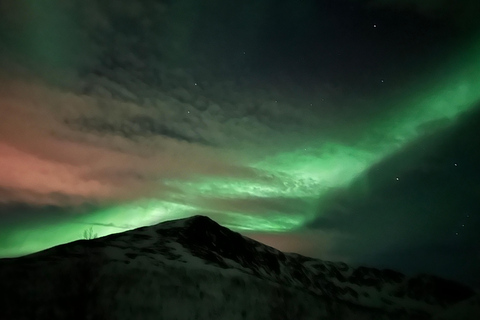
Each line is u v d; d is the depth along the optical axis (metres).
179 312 32.59
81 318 28.70
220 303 35.75
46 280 30.06
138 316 30.64
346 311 47.44
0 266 29.73
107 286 31.83
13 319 26.05
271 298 40.53
